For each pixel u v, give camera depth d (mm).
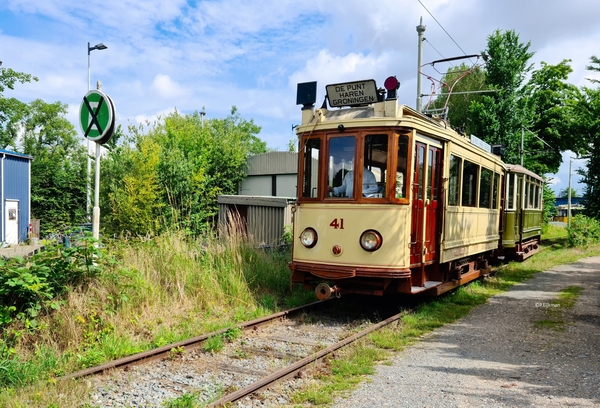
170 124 26391
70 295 6371
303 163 8375
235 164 25281
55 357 5344
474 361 5801
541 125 32094
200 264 9094
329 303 9109
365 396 4645
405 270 7586
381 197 7668
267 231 16219
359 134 7828
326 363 5602
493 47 29688
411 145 7766
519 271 14039
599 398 4598
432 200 8602
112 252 8039
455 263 10055
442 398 4586
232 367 5508
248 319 7746
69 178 27250
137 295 7305
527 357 5984
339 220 7906
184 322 7133
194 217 15273
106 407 4316
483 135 29703
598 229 24266
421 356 6012
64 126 49312
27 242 22156
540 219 21438
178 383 4980
